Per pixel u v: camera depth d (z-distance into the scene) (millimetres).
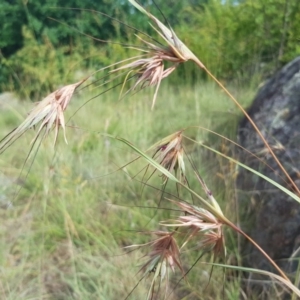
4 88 7902
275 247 2461
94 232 3041
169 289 2463
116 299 2402
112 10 7957
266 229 2570
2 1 9258
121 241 2984
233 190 2965
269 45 6594
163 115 5285
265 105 3451
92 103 5652
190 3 9781
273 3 6453
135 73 1054
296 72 3414
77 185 3451
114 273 2564
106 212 3232
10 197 3625
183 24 8758
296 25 6090
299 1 6117
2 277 2650
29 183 3703
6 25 9344
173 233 1146
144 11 1058
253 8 6797
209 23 7633
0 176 3957
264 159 2881
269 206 2621
